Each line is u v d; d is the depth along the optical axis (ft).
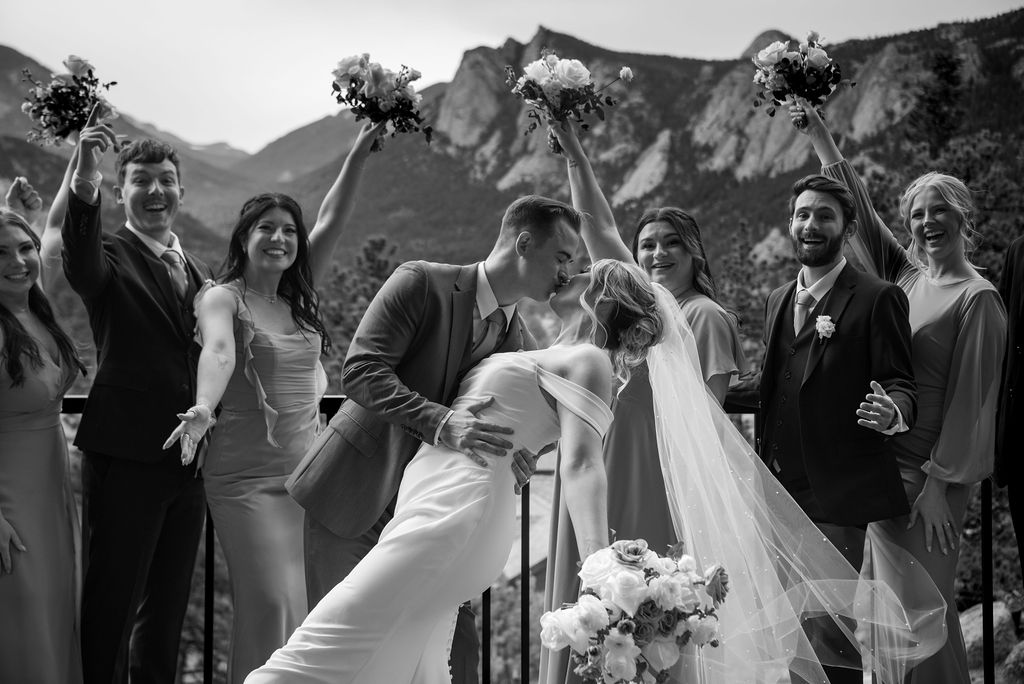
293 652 8.05
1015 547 33.19
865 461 9.90
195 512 10.74
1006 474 10.25
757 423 11.53
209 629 10.51
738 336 11.07
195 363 10.55
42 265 11.19
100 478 10.25
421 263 9.21
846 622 9.55
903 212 11.16
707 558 8.88
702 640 7.22
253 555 10.18
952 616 10.18
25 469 9.65
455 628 9.86
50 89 11.46
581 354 8.63
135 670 10.52
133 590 10.09
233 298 10.42
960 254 10.85
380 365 8.79
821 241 10.37
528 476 8.73
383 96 11.27
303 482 9.40
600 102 10.64
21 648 9.41
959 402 10.18
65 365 10.14
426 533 8.22
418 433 8.84
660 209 11.41
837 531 10.02
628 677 6.88
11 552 9.43
